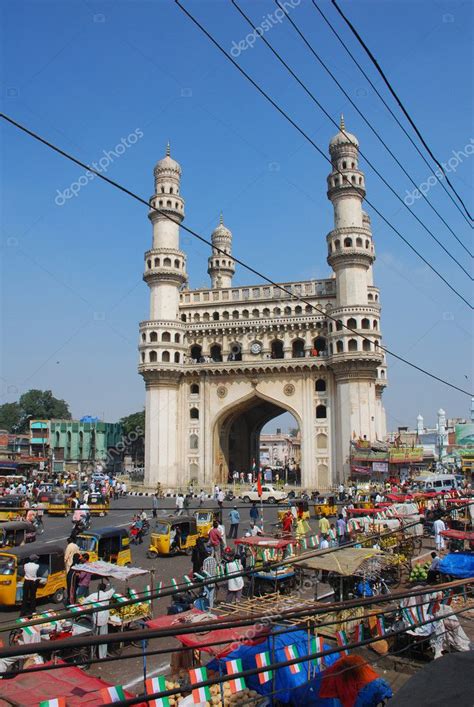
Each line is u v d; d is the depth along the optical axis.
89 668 11.68
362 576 13.91
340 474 48.84
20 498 32.75
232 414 55.91
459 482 46.34
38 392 99.56
